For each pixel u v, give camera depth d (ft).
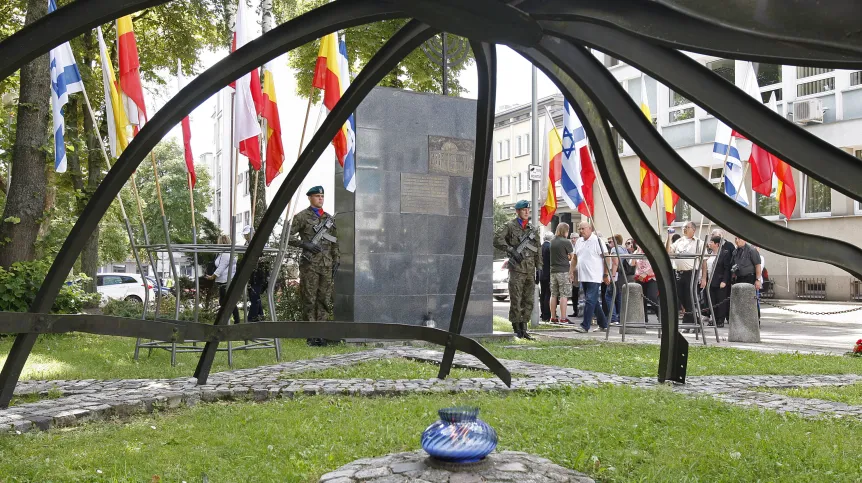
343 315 40.04
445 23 9.09
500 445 14.74
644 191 44.47
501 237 42.57
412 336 19.52
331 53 31.45
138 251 29.22
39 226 49.75
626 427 16.30
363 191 39.29
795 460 13.85
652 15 8.09
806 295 97.66
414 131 40.65
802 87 97.96
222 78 12.16
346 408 19.39
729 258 52.16
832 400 21.80
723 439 15.37
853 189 9.98
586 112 12.80
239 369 27.17
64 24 10.03
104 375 25.27
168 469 13.47
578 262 48.70
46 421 17.37
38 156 49.24
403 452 13.51
